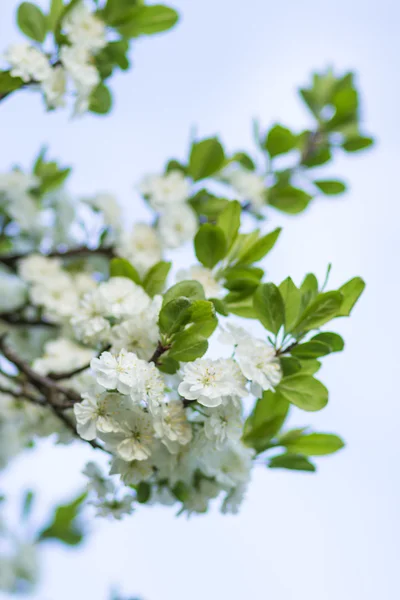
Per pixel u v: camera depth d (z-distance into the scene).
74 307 0.95
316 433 0.79
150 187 1.00
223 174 1.05
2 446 1.01
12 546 1.05
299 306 0.75
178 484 0.76
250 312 0.77
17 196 1.01
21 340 0.99
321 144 1.15
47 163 1.05
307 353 0.74
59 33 0.86
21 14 0.86
